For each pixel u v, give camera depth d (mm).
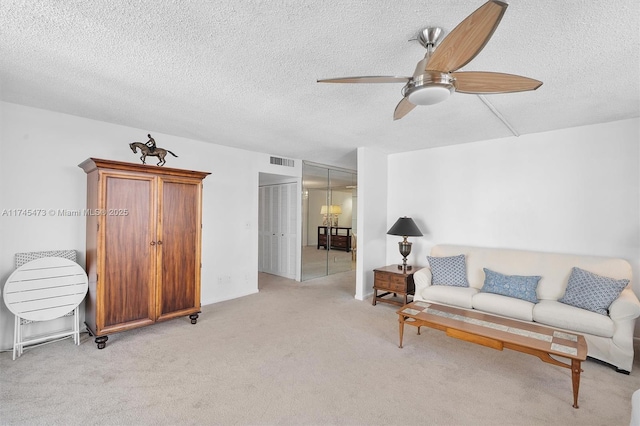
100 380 2279
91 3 1427
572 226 3424
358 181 4570
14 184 2824
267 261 6418
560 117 3074
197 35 1699
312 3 1423
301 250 5754
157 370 2436
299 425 1833
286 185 5949
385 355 2738
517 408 2012
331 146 4480
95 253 2859
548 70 2066
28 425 1791
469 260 3836
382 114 3008
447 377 2379
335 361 2619
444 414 1944
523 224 3746
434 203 4516
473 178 4145
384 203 4984
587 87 2336
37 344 2906
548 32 1634
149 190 3156
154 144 3287
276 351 2797
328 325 3461
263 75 2184
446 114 2994
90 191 3033
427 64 1491
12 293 2633
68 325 3117
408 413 1949
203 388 2195
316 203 6020
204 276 4234
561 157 3496
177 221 3357
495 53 1854
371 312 3924
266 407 1993
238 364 2549
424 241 4625
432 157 4539
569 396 2148
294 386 2236
